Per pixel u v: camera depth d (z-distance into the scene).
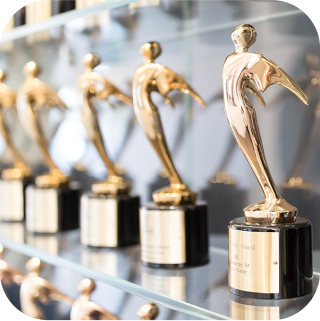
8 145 0.94
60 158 0.95
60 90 0.93
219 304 0.49
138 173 0.80
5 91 0.89
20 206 0.92
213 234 0.69
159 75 0.58
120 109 0.82
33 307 0.75
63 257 0.67
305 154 0.58
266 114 0.61
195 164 0.71
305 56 0.57
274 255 0.47
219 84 0.67
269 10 0.58
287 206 0.48
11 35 0.72
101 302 0.68
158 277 0.57
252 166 0.49
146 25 0.65
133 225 0.71
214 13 0.59
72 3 0.67
